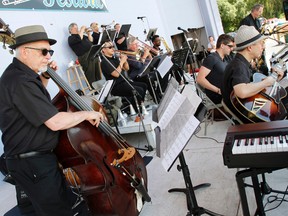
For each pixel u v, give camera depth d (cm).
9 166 162
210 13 985
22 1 423
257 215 159
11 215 246
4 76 153
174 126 146
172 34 966
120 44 522
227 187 212
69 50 499
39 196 161
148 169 279
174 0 951
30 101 146
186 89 154
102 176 171
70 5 517
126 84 399
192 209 175
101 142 179
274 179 209
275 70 218
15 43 153
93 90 444
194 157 278
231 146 132
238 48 213
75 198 221
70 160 173
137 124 330
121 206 172
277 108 212
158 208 210
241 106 213
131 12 723
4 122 154
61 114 155
